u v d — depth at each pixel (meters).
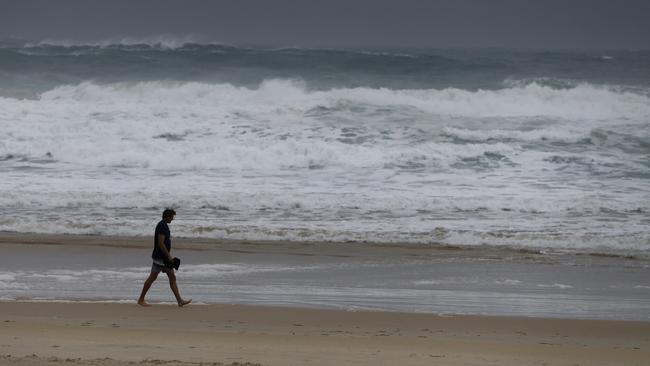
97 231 66.12
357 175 86.88
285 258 58.53
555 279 53.28
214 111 110.00
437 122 109.69
